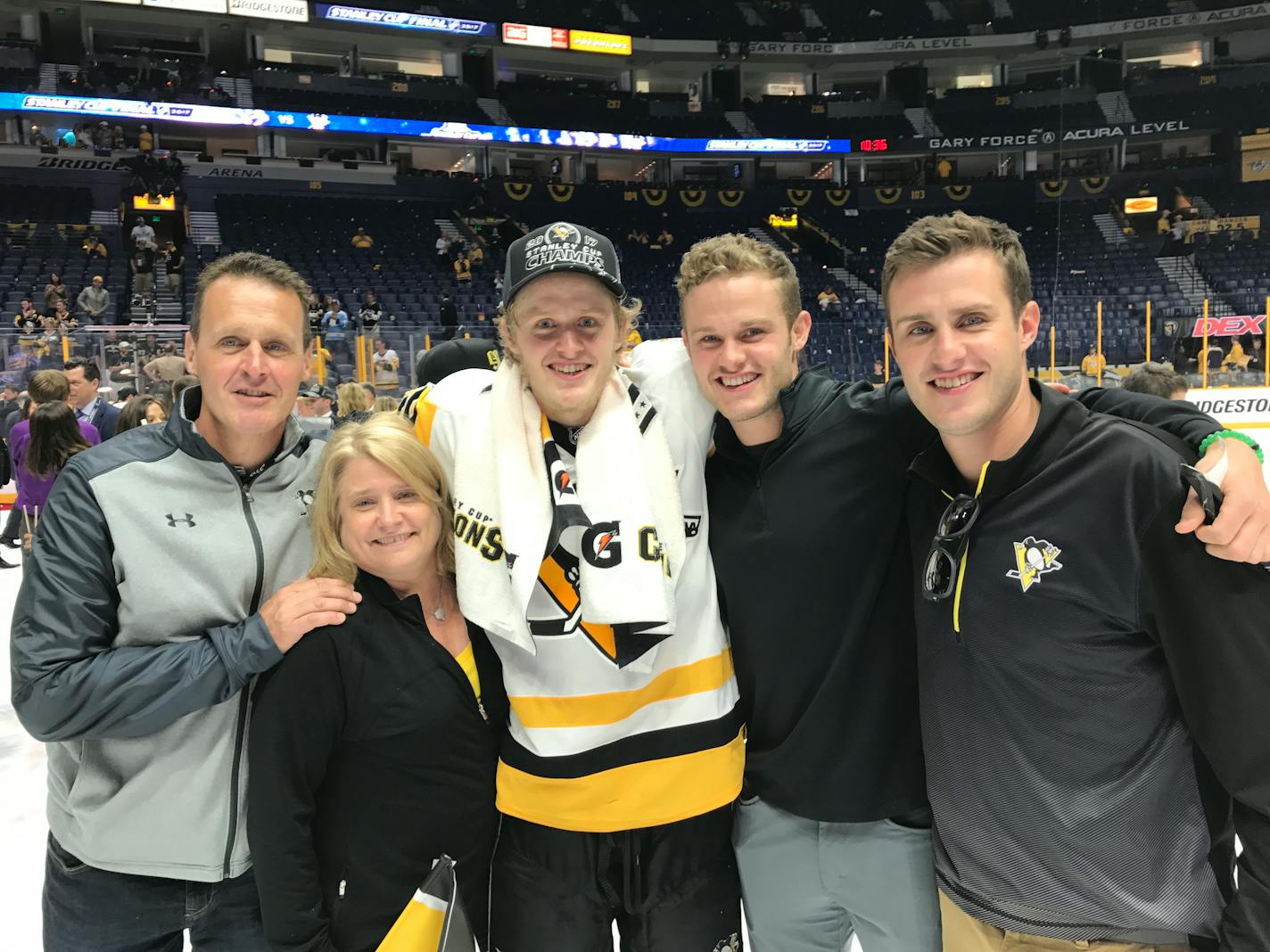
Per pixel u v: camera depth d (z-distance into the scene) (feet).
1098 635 4.60
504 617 5.32
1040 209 80.38
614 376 5.90
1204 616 4.26
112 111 65.57
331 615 5.07
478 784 5.60
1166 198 76.07
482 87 84.07
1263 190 72.95
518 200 78.48
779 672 5.82
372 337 36.11
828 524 5.71
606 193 80.79
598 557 5.38
